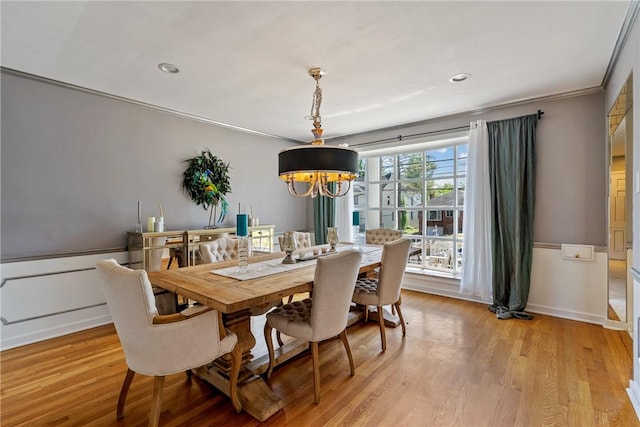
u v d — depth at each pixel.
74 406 1.90
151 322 1.54
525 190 3.42
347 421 1.75
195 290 1.83
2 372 2.29
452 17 1.94
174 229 3.80
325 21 1.98
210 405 1.91
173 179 3.80
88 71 2.68
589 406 1.85
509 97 3.35
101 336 2.93
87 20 1.96
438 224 4.45
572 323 3.13
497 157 3.56
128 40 2.20
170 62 2.52
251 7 1.83
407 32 2.10
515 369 2.27
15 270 2.73
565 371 2.23
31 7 1.81
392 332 2.97
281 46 2.28
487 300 3.74
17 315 2.74
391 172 4.91
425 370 2.27
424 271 4.38
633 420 1.73
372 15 1.91
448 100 3.43
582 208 3.18
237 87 3.04
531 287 3.47
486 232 3.67
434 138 4.16
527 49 2.34
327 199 5.26
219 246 3.14
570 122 3.23
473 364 2.35
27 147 2.78
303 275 2.21
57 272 2.95
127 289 1.50
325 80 2.88
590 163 3.13
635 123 1.99
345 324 2.15
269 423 1.74
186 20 1.96
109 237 3.28
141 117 3.51
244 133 4.65
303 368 2.33
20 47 2.29
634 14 1.87
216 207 4.24
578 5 1.82
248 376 2.03
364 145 4.85
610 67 2.62
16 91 2.71
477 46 2.29
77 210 3.06
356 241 5.24
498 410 1.83
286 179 2.61
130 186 3.43
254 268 2.45
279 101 3.44
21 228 2.76
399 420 1.75
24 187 2.77
